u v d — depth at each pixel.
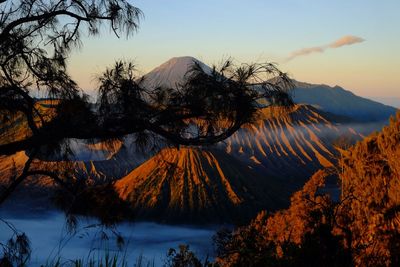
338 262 5.16
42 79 6.73
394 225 11.85
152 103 6.16
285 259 4.93
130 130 6.16
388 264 6.82
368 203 13.54
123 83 6.04
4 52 6.40
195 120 6.32
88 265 4.16
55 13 6.57
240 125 6.09
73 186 6.12
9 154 5.96
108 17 6.86
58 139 6.04
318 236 5.23
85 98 6.48
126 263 4.24
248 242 5.11
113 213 5.68
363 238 7.39
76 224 5.66
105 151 6.62
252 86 5.90
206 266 5.24
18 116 6.73
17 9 6.72
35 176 6.79
